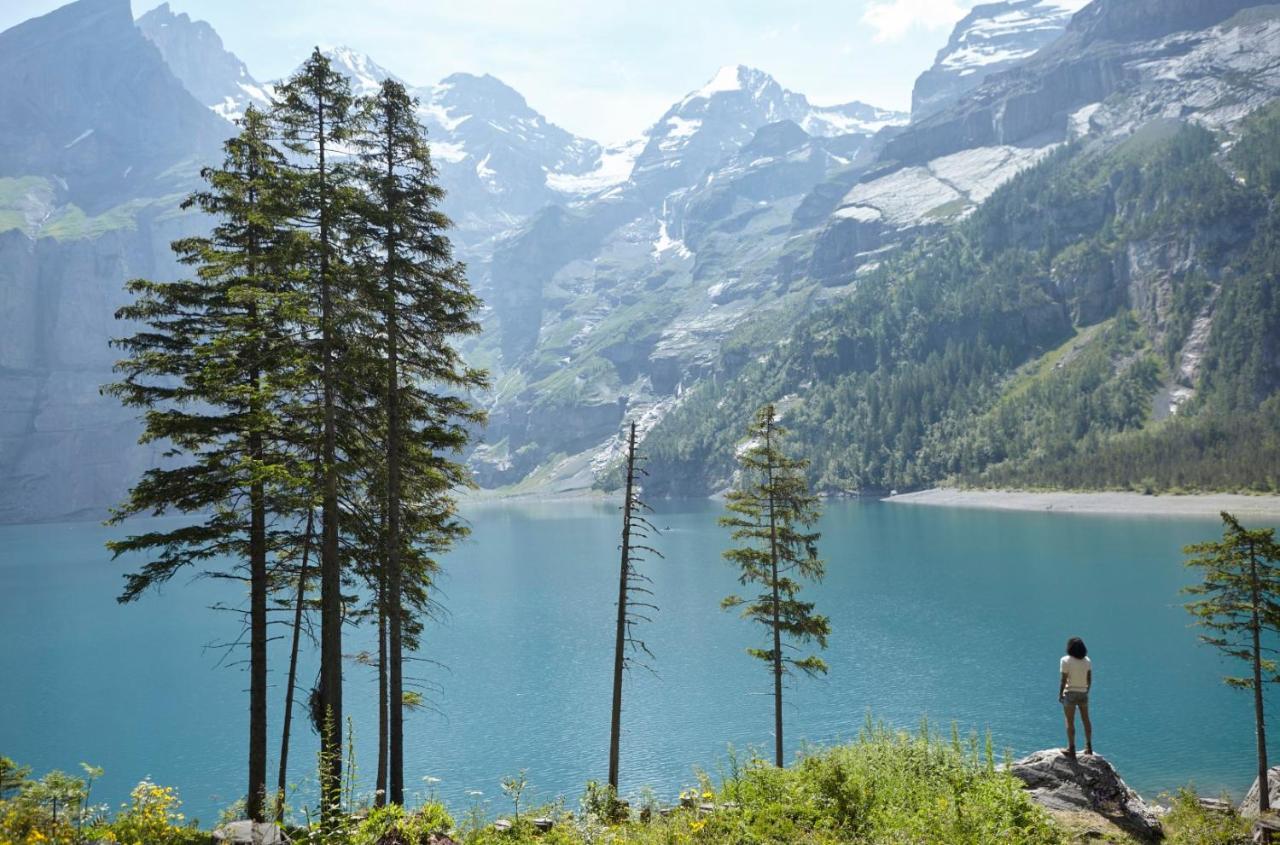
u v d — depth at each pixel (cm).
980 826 1419
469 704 7006
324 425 2322
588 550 17850
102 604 13375
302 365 2186
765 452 3447
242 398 2170
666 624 9931
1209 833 1762
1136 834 1625
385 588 2511
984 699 6444
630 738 6028
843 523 19525
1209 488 18162
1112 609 9381
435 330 2472
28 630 11381
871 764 1844
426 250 2431
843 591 11112
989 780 1551
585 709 6781
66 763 6112
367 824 1404
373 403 2516
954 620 9194
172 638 10662
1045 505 19800
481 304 2458
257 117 2275
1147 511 17375
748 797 1673
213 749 6356
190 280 2325
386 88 2372
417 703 2711
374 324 2275
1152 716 5872
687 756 5603
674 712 6575
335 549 2264
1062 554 13250
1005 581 11331
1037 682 6831
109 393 2180
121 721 7150
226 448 2214
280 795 1659
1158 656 7438
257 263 2266
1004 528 16888
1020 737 5556
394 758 2422
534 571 14862
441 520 2703
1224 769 4866
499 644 9206
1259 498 16812
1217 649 7544
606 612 10862
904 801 1591
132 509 2159
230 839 1391
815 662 3384
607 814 1930
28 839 1192
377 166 2417
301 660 8988
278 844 1420
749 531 3462
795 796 1633
